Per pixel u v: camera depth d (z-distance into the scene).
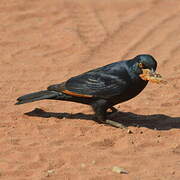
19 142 11.62
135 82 11.85
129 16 23.05
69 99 12.48
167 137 12.04
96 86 12.09
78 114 13.28
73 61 17.75
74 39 19.80
